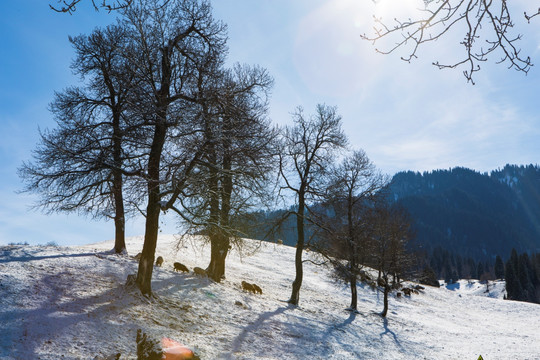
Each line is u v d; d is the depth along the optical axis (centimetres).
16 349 1073
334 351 1858
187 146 1838
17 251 2148
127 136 1898
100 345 1244
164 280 2217
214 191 1997
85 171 1988
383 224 3325
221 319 1877
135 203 1827
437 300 5091
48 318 1309
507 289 11450
